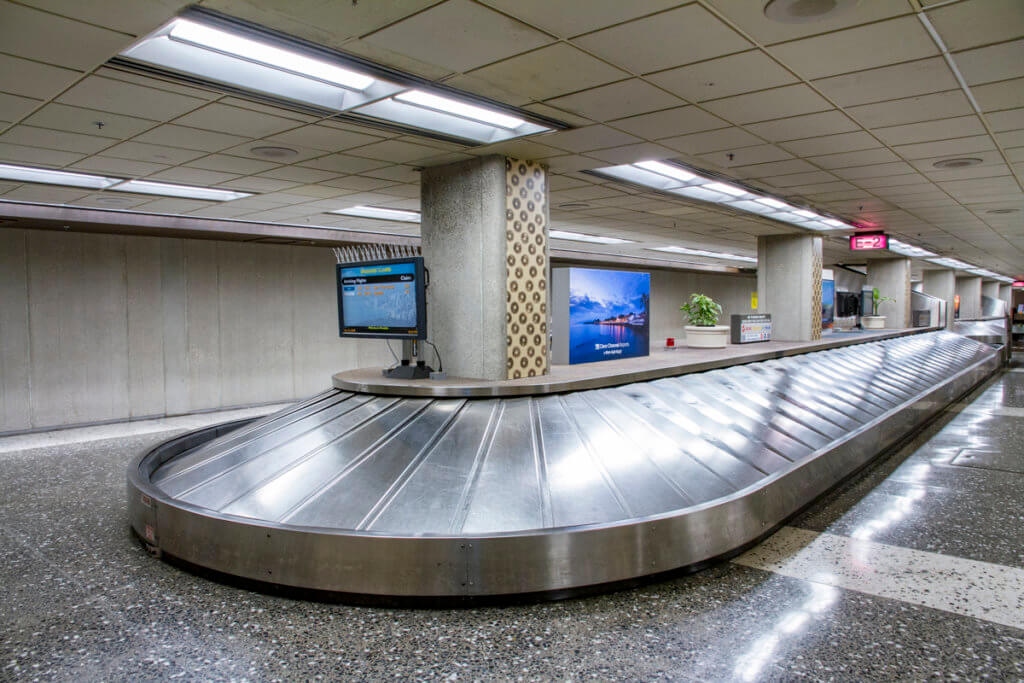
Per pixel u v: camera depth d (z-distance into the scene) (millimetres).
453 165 7277
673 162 7633
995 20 3723
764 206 11125
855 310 20344
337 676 3340
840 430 8492
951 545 5227
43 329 11453
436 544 4086
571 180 8570
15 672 3398
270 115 5406
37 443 10195
